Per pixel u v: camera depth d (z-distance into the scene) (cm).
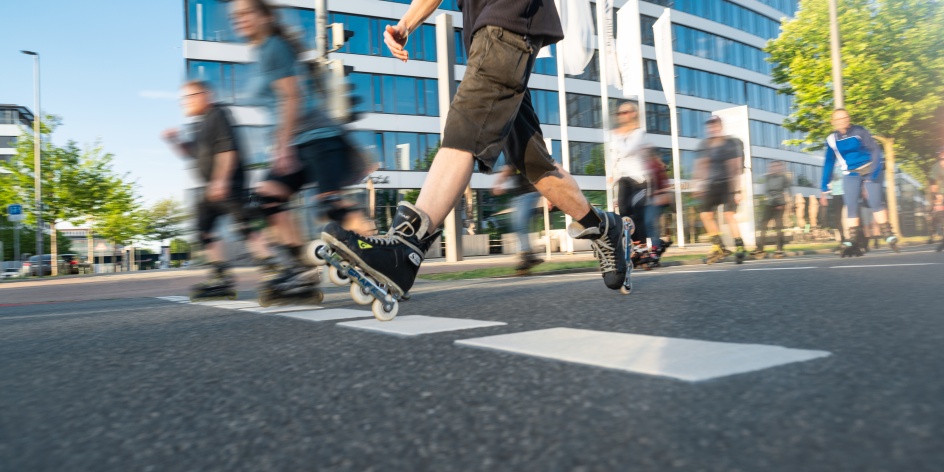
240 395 135
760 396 107
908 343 150
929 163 2269
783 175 970
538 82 3809
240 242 456
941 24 2059
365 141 3369
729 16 4788
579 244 2573
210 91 455
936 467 73
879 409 96
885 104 2100
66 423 120
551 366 142
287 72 391
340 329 237
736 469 76
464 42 271
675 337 177
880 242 1564
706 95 4559
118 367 182
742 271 505
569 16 1524
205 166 453
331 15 3328
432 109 3559
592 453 85
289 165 401
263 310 371
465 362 154
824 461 77
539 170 292
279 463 90
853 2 2159
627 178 757
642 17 4191
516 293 389
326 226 232
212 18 3112
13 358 215
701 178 834
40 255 3073
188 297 631
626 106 763
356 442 98
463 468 83
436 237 254
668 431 92
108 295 828
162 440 105
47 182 3200
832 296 266
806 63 2247
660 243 754
